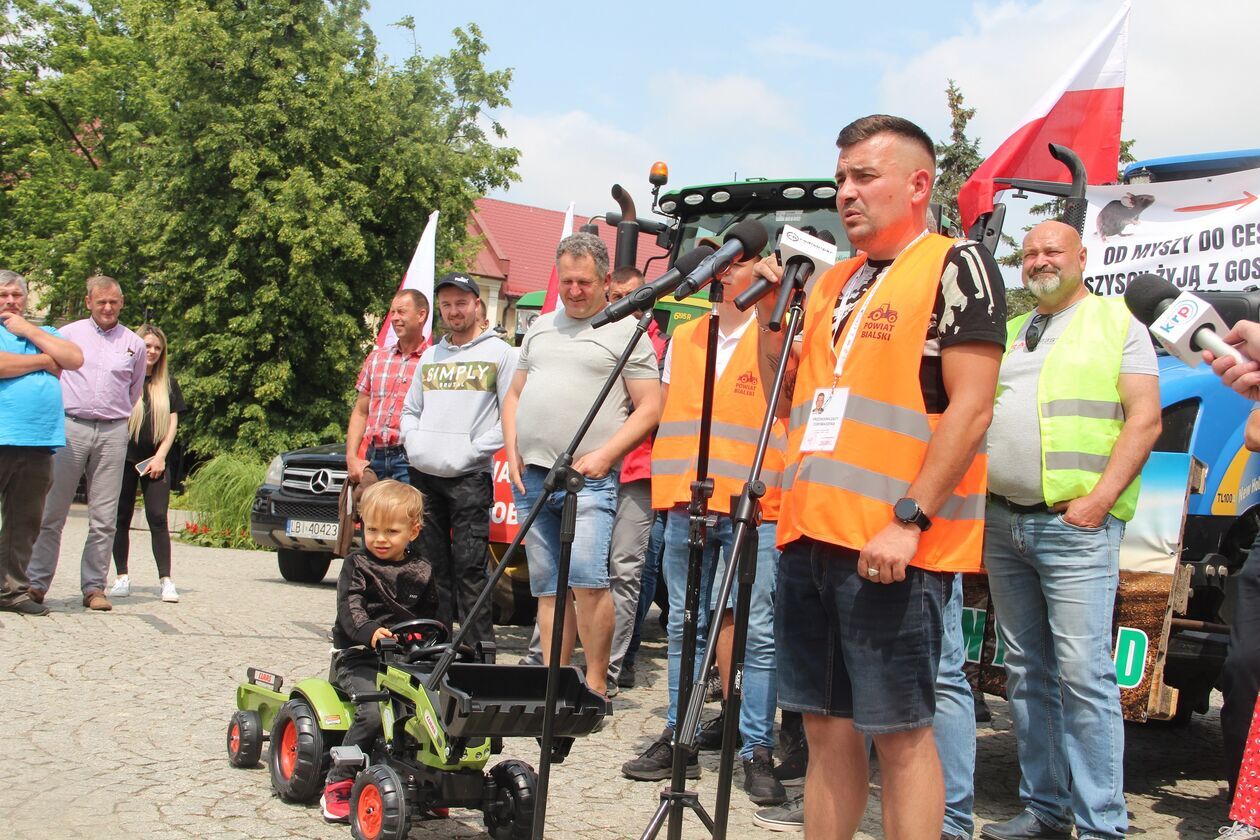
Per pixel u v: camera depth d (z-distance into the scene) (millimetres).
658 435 5172
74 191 28781
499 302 47594
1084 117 7242
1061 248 4336
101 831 3762
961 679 4074
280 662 6570
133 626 7461
